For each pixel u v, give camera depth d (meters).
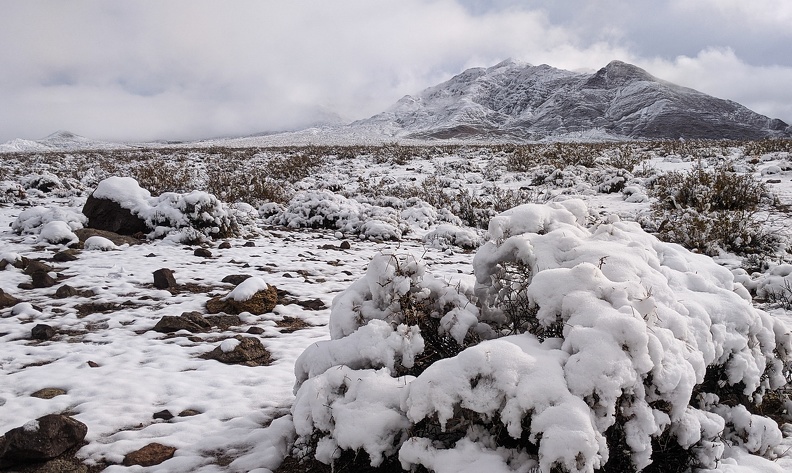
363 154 36.25
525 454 2.75
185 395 4.45
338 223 14.62
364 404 3.03
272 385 4.68
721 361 3.51
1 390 4.46
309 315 6.90
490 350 2.85
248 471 3.31
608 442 2.74
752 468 3.13
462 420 2.81
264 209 16.22
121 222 11.97
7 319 6.29
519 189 19.56
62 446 3.51
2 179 24.11
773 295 7.31
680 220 11.92
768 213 13.30
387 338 3.47
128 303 7.10
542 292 3.24
